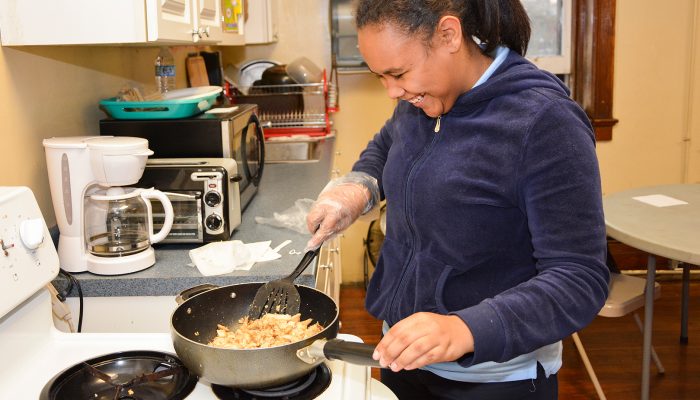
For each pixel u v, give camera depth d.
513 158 1.04
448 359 0.88
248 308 1.24
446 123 1.13
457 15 1.01
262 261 1.58
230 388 1.04
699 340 3.09
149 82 2.57
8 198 1.10
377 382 1.09
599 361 2.92
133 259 1.52
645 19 3.59
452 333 0.88
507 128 1.04
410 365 0.87
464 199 1.11
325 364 1.10
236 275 1.49
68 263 1.53
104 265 1.50
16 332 1.12
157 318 1.52
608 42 3.57
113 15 1.46
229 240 1.72
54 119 1.77
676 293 3.65
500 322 0.90
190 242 1.70
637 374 2.81
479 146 1.08
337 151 3.40
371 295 1.36
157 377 1.05
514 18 1.10
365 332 3.30
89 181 1.50
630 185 3.79
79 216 1.51
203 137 1.88
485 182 1.08
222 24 2.32
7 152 1.54
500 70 1.10
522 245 1.13
